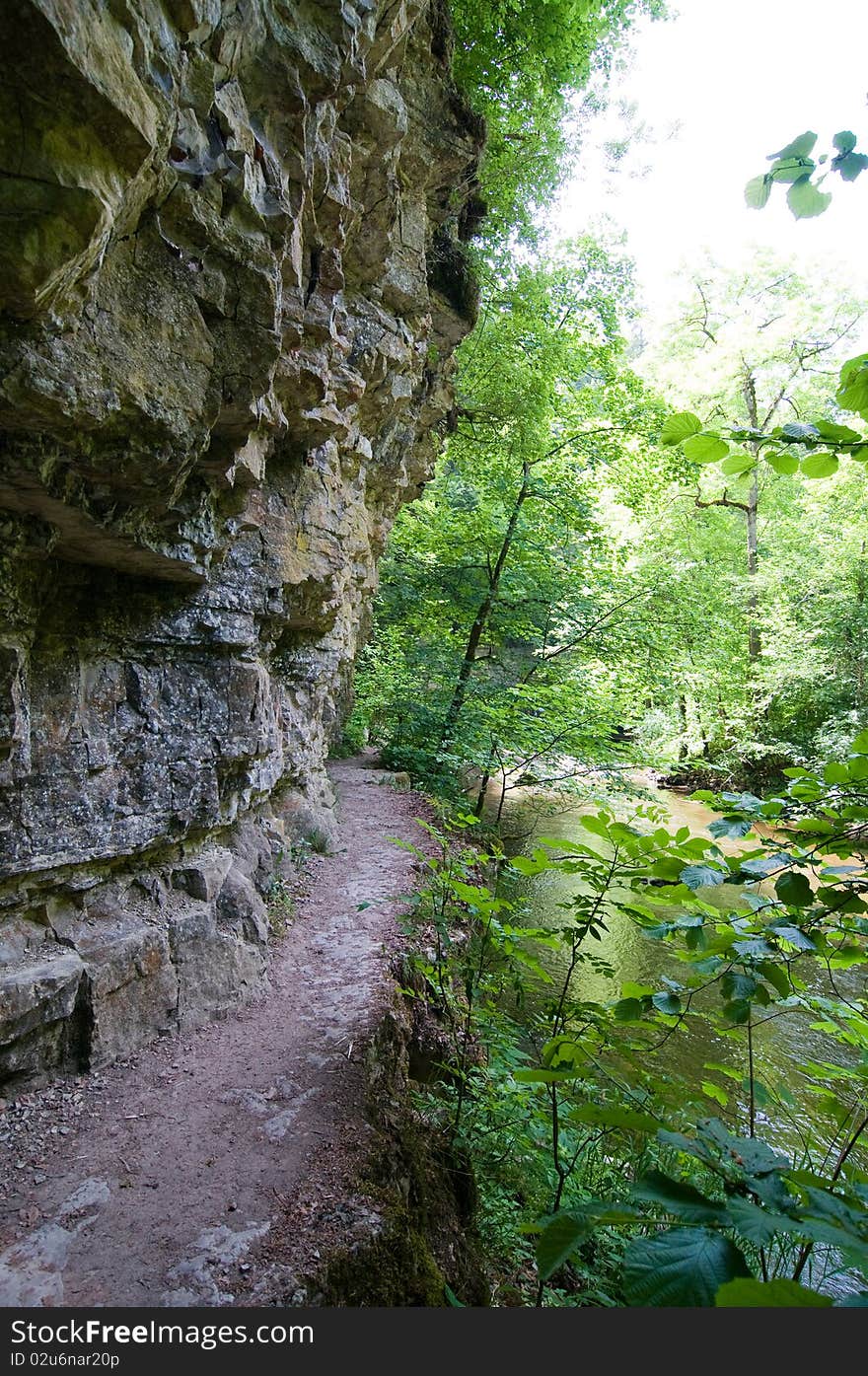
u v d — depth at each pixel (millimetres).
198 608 4598
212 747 4750
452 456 15000
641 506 15156
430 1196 3629
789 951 2320
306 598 6355
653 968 8461
